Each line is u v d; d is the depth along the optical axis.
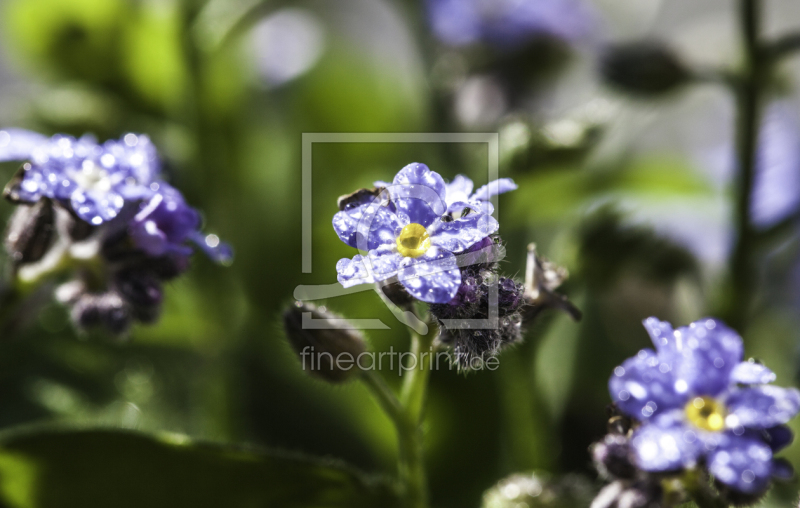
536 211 0.16
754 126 0.13
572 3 0.16
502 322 0.10
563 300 0.11
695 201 0.16
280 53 0.19
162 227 0.11
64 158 0.11
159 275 0.11
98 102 0.17
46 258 0.12
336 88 0.18
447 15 0.16
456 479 0.15
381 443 0.15
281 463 0.11
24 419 0.15
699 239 0.15
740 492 0.10
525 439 0.14
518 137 0.14
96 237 0.11
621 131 0.17
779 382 0.15
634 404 0.10
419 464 0.11
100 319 0.12
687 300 0.15
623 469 0.10
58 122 0.16
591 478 0.14
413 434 0.11
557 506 0.12
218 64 0.15
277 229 0.17
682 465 0.10
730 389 0.10
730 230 0.14
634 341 0.15
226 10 0.15
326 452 0.15
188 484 0.11
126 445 0.11
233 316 0.16
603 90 0.14
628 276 0.14
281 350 0.16
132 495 0.11
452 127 0.15
